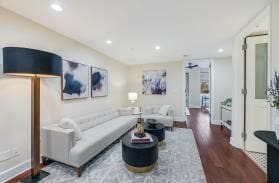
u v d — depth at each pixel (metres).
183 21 2.43
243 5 1.98
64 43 2.99
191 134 4.05
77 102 3.37
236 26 2.63
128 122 3.97
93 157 2.52
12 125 2.10
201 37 3.15
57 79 2.83
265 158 2.66
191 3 1.93
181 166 2.40
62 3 1.89
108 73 4.73
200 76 9.96
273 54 1.88
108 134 2.89
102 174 2.16
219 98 5.27
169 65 5.74
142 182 1.99
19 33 2.18
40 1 1.85
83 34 2.94
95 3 1.90
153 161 2.24
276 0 1.86
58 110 2.86
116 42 3.43
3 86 2.00
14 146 2.12
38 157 2.07
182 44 3.62
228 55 4.88
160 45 3.68
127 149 2.22
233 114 3.25
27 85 2.28
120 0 1.85
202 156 2.76
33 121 2.02
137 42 3.44
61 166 2.36
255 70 2.91
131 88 6.21
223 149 3.06
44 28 2.56
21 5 1.93
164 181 2.01
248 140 2.98
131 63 5.95
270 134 1.67
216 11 2.12
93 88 3.91
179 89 5.64
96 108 4.08
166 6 1.99
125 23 2.48
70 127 2.39
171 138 3.72
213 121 5.31
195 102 9.96
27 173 2.19
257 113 2.91
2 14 1.98
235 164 2.47
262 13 2.08
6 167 2.04
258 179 2.07
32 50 1.76
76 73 3.29
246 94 2.99
